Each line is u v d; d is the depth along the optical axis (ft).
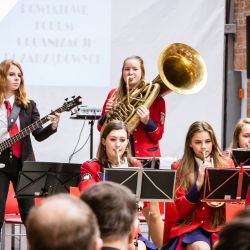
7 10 31.65
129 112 23.59
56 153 31.81
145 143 24.00
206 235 19.19
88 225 7.47
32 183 21.58
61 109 24.25
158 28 32.68
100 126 24.43
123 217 9.57
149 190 18.17
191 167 19.65
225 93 34.32
